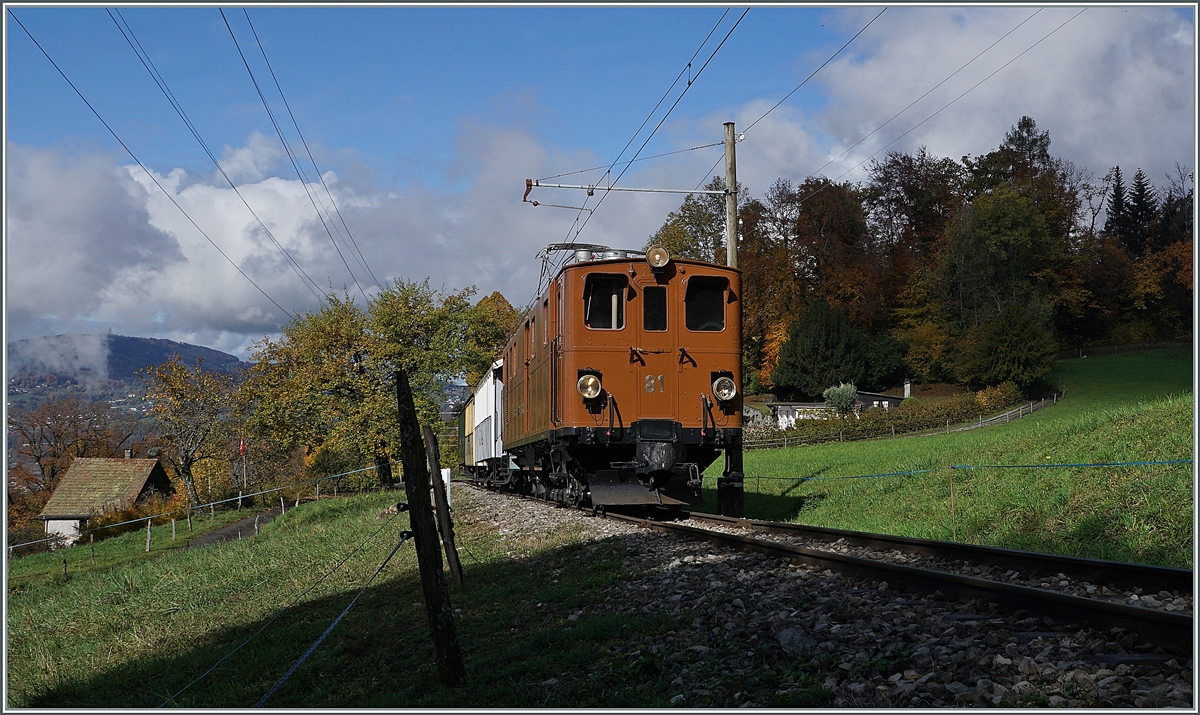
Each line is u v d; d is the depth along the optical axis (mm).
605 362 14594
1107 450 11992
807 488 19797
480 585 10406
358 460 54438
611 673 5859
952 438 31844
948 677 4773
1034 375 63281
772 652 5605
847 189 76250
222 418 56969
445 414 52719
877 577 7496
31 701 8148
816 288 75000
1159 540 8500
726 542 10430
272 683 7566
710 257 72625
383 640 8305
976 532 10789
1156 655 4801
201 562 18000
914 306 76938
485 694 5832
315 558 15680
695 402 14828
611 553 11055
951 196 82062
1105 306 80875
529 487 23734
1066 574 7359
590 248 15281
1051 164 81062
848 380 69625
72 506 56031
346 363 50562
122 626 11930
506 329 62750
